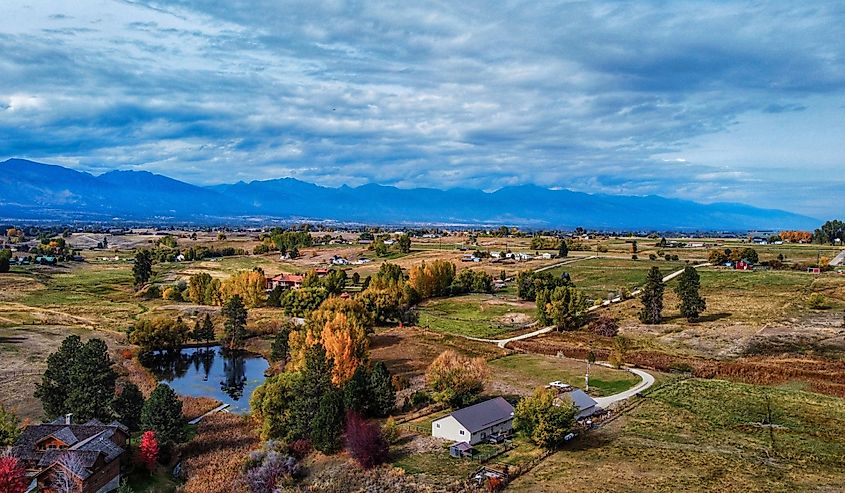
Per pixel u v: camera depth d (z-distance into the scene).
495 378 107.50
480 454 74.56
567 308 147.00
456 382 92.31
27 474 64.69
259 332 154.62
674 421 82.94
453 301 185.88
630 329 141.12
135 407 83.38
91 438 69.69
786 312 143.25
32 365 109.94
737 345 121.56
